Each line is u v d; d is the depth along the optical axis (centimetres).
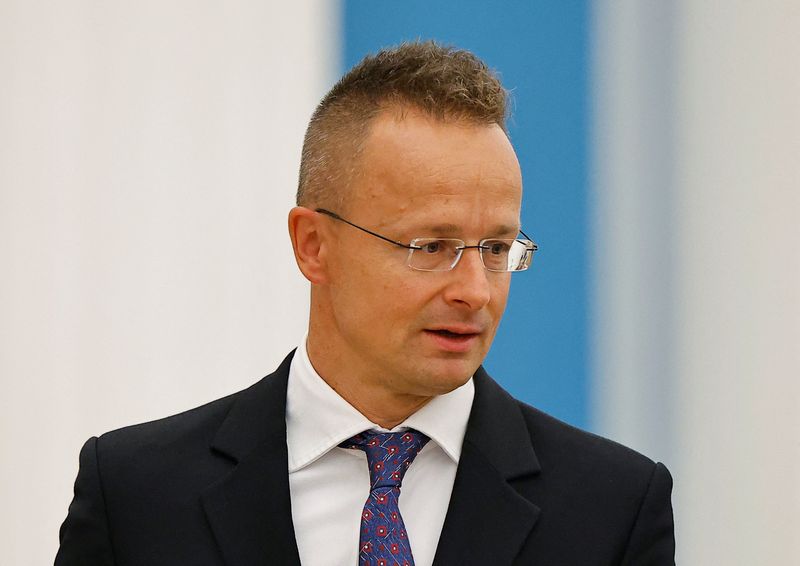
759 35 1031
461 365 572
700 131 1041
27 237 987
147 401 996
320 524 604
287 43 1013
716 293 1038
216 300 1003
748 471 1029
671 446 1041
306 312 1011
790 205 1024
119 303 995
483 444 612
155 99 998
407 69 586
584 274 1049
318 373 622
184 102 1001
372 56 624
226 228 1005
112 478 620
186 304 1001
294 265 1011
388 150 571
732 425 1033
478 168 562
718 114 1038
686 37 1042
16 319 987
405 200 563
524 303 1052
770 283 1026
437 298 566
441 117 569
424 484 609
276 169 1011
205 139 1003
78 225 991
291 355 654
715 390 1036
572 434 636
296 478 614
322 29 1019
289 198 1011
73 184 990
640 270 1046
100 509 614
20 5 985
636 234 1047
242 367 1004
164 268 998
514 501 598
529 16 1043
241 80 1007
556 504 604
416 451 606
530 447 620
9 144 984
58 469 990
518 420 633
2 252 984
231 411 638
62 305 989
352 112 596
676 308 1043
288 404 631
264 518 597
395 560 580
